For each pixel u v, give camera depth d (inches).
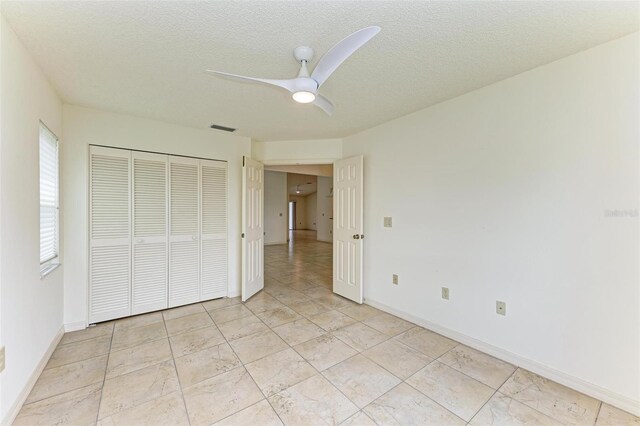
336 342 98.7
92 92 93.7
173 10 55.2
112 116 112.8
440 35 63.7
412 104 105.7
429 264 109.1
